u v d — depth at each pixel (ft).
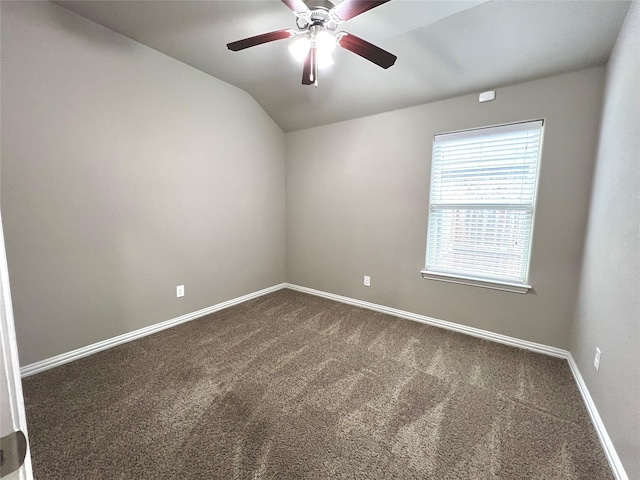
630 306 4.25
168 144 8.79
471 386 6.41
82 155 7.07
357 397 6.01
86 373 6.72
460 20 6.42
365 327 9.48
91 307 7.51
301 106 11.08
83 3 6.39
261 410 5.59
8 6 5.84
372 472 4.33
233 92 10.60
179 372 6.82
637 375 3.91
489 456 4.61
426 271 9.61
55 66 6.51
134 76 7.86
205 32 7.38
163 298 9.08
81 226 7.19
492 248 8.56
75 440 4.81
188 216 9.54
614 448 4.42
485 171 8.46
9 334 1.49
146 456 4.53
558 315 7.65
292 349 7.99
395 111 9.84
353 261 11.50
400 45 7.45
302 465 4.43
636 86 4.56
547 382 6.55
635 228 4.25
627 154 4.74
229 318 10.12
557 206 7.41
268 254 12.88
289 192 13.26
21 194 6.26
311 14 5.14
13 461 1.47
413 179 9.70
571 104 7.00
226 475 4.24
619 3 5.21
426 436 5.00
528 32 6.30
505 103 7.84
